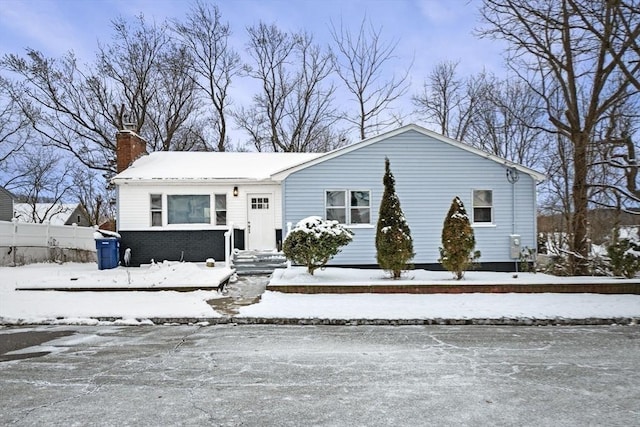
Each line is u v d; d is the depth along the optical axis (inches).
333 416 168.2
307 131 1389.0
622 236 605.3
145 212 675.4
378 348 276.4
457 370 228.4
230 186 684.7
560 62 597.9
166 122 1289.4
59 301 404.8
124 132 744.3
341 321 353.1
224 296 441.4
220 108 1357.0
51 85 1101.7
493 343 289.6
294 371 227.1
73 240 807.7
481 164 625.3
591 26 529.0
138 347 279.1
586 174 592.7
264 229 687.1
